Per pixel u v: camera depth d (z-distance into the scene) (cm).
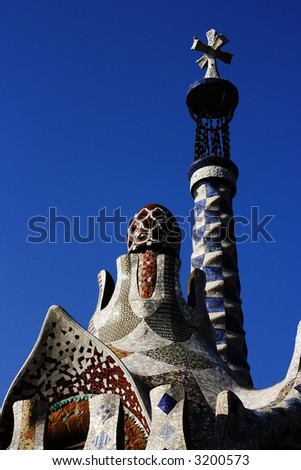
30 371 1467
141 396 1372
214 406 1459
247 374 2008
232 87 2420
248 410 1301
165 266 1712
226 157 2362
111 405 1264
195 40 2541
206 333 1700
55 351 1466
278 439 1324
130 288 1700
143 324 1625
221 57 2553
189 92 2438
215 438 1236
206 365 1568
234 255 2214
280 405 1376
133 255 1745
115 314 1675
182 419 1216
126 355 1550
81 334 1450
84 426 1452
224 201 2288
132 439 1371
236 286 2161
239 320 2095
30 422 1323
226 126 2442
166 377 1487
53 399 1465
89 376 1452
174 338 1609
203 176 2311
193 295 1739
